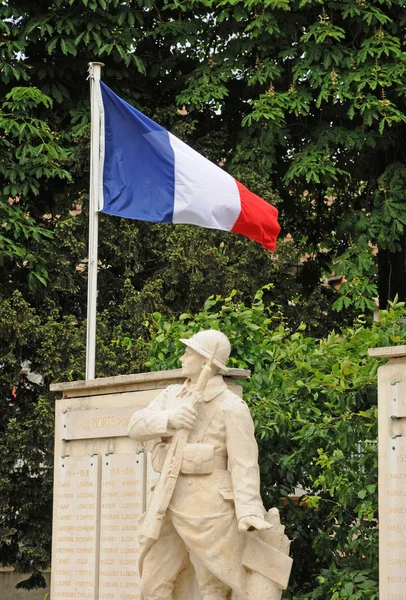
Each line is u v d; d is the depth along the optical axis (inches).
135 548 496.4
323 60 813.2
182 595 419.2
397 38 818.8
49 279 792.3
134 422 410.9
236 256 811.4
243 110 876.0
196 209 591.2
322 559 550.6
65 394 537.3
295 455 528.4
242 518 390.3
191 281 791.1
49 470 760.3
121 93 846.5
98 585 510.6
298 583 568.1
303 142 853.2
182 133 829.2
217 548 396.2
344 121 852.0
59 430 533.6
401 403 411.8
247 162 821.2
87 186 831.1
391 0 829.2
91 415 519.5
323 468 521.7
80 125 812.0
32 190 788.6
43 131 786.2
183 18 863.1
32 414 763.4
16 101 787.4
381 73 808.3
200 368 410.6
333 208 900.6
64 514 528.4
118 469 507.2
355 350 547.2
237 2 817.5
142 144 597.6
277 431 523.2
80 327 780.6
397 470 411.2
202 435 402.6
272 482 559.8
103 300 816.9
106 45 812.0
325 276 916.6
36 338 767.7
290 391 536.1
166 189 591.8
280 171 868.6
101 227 797.9
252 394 537.0
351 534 504.1
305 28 834.8
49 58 843.4
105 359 764.0
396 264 868.6
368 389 510.3
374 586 482.9
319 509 563.2
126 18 825.5
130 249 802.2
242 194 599.2
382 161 868.6
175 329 571.8
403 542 406.0
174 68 872.3
